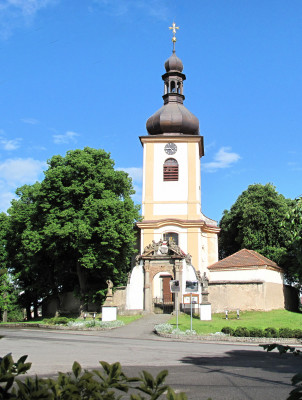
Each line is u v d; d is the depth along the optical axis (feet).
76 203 139.44
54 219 134.72
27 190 148.97
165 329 96.78
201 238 166.40
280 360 56.03
